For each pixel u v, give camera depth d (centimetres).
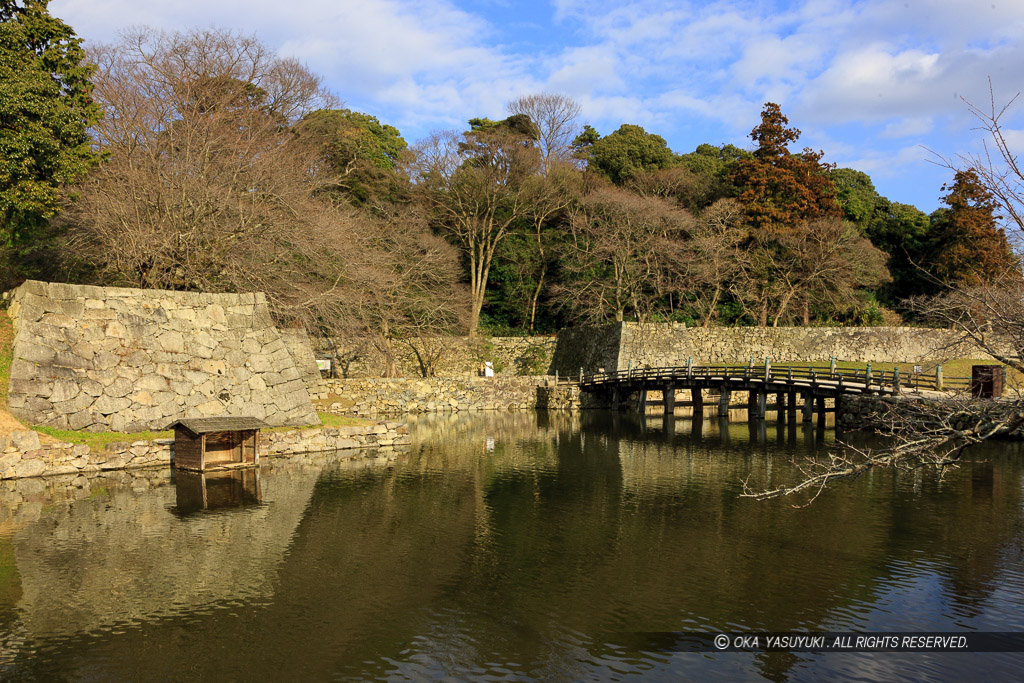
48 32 2384
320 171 4066
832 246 4466
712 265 4512
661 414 3869
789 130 4931
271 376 2509
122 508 1636
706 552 1371
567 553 1364
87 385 2080
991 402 849
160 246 2469
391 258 3900
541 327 5256
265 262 2942
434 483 1978
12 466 1881
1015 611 1094
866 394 2769
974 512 1645
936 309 916
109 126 3081
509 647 977
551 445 2711
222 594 1146
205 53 3422
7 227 2311
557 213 5244
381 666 920
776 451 2494
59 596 1130
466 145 5125
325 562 1303
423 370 4509
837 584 1205
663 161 5603
